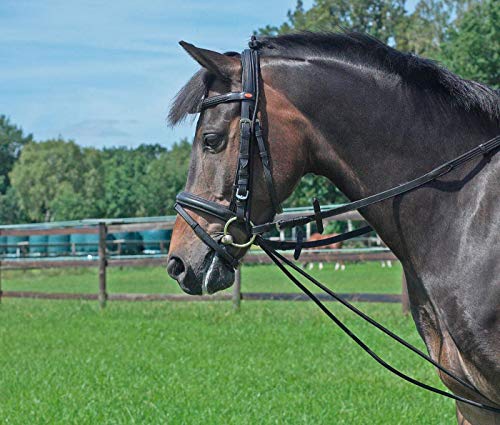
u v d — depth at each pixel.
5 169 101.88
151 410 6.80
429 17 40.75
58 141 76.81
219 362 9.01
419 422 6.36
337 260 12.23
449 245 3.40
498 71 29.58
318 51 3.58
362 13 25.12
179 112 3.52
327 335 10.52
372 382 7.79
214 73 3.44
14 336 11.48
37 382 8.17
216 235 3.43
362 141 3.51
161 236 27.39
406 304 11.41
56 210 58.69
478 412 3.61
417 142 3.50
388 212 3.50
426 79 3.58
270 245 3.59
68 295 14.96
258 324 11.77
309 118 3.52
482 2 30.19
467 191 3.42
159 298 13.77
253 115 3.41
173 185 56.62
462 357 3.41
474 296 3.31
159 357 9.46
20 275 29.34
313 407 6.84
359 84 3.53
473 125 3.55
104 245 14.52
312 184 31.42
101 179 73.00
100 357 9.59
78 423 6.48
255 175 3.44
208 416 6.59
